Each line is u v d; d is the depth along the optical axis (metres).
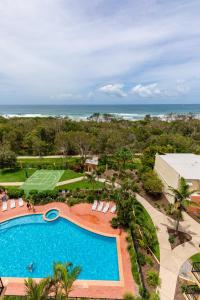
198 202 25.80
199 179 25.17
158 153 39.41
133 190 28.45
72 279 11.50
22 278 16.64
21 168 42.41
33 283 11.01
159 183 30.12
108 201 28.62
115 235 21.59
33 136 55.41
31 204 27.70
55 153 53.59
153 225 23.67
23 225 23.92
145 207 27.77
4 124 66.06
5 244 20.89
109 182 35.28
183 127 78.81
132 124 90.31
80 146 47.34
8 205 27.80
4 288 14.62
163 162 32.91
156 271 17.14
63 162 44.81
